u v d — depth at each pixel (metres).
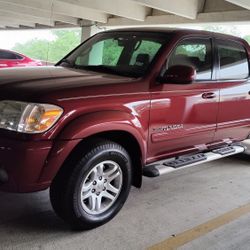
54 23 15.28
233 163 5.64
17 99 2.91
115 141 3.45
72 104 2.97
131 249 3.06
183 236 3.33
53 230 3.24
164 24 11.06
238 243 3.29
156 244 3.16
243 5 7.56
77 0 10.03
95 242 3.11
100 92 3.17
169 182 4.65
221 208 3.98
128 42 4.06
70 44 21.50
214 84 4.24
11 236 3.09
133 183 3.69
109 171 3.32
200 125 4.14
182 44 3.92
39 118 2.83
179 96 3.78
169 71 3.55
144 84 3.50
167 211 3.80
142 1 8.80
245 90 4.71
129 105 3.32
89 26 13.15
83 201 3.18
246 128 4.96
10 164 2.82
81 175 3.05
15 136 2.81
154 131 3.61
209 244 3.23
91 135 3.11
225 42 4.50
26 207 3.64
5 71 3.57
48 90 2.96
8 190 2.91
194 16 10.01
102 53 4.21
